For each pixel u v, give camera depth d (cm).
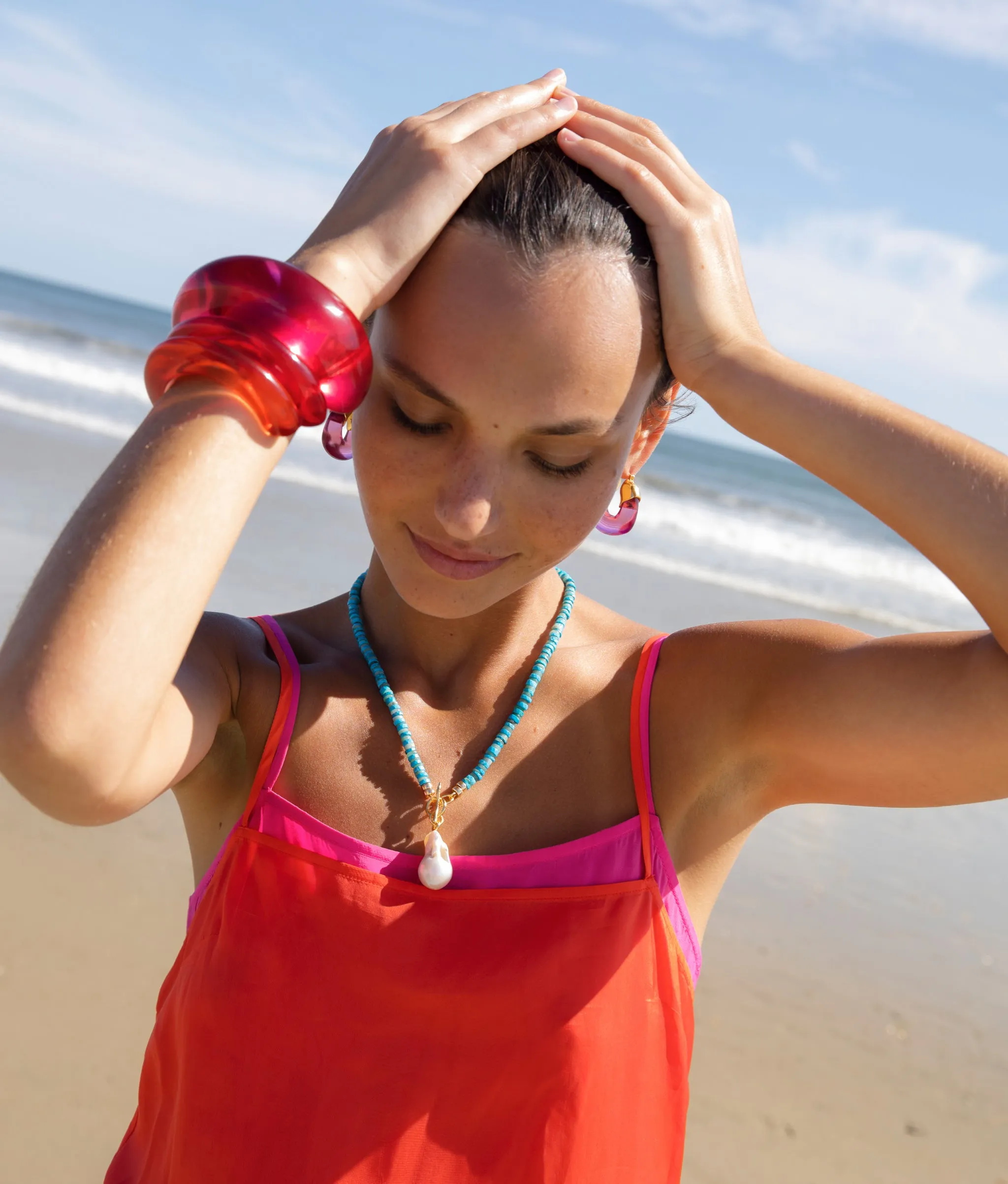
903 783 139
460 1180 126
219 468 114
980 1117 344
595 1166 129
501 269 116
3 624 559
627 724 145
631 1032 132
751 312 144
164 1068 134
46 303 5434
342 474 1553
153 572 109
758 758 147
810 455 134
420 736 141
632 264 125
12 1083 296
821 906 479
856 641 142
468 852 136
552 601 153
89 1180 270
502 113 131
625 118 141
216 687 135
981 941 466
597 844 136
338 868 130
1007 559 123
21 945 351
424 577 128
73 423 1496
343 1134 125
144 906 386
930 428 132
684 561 1532
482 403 117
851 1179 309
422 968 127
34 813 437
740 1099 336
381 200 123
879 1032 383
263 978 127
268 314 116
